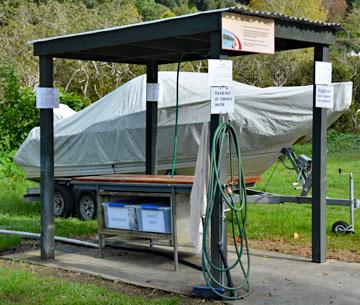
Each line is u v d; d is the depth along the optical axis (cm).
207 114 1212
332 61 3422
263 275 813
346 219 1229
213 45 720
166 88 1244
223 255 721
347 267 854
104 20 3709
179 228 845
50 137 917
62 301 703
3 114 1959
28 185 1800
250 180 1257
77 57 979
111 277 814
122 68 3209
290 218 1235
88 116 1355
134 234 874
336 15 5819
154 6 5594
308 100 1165
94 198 1303
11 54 3500
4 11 3950
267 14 742
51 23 3647
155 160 1083
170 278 806
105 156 1314
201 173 757
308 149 2522
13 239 1041
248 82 3462
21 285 762
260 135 1172
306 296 721
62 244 1031
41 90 900
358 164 2341
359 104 3244
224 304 697
